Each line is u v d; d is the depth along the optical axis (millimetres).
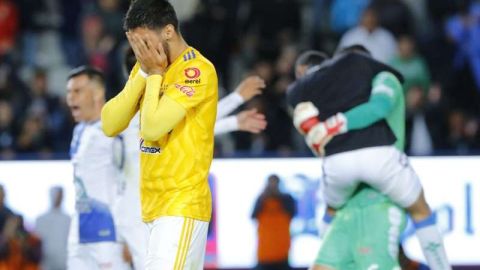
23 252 34031
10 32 50531
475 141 44844
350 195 24625
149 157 20844
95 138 26422
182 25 47625
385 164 23906
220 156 35938
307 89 24609
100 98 26719
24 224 34281
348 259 24594
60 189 34625
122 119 20953
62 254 34438
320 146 24391
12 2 50688
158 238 20688
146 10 20281
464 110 49250
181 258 20562
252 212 35875
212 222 35719
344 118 24031
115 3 49438
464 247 36625
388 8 49656
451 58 49906
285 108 43406
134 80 20891
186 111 20469
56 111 45156
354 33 48562
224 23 47969
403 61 47469
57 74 49875
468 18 50438
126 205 26312
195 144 20719
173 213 20641
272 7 49094
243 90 27531
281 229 35781
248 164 36031
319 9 51312
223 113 27375
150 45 20281
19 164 34562
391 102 24031
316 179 36219
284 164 36156
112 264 26734
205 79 20656
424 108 44500
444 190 36688
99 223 26703
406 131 44125
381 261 24109
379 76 24500
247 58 48188
